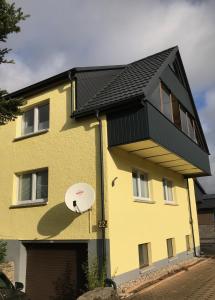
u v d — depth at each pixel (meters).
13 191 12.44
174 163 13.33
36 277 11.23
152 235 12.00
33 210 11.52
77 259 10.36
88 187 9.84
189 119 15.83
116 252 9.60
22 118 13.23
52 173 11.30
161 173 13.77
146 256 11.77
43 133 11.99
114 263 9.43
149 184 12.58
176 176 15.72
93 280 9.06
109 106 10.13
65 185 10.83
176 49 13.36
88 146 10.55
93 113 10.52
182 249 15.00
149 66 12.12
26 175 12.48
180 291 9.16
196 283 10.20
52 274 10.86
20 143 12.70
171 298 8.37
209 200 35.09
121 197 10.30
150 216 12.09
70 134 11.15
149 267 11.45
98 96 11.45
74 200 9.96
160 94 11.96
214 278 10.95
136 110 9.83
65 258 10.66
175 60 14.12
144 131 9.54
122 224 10.12
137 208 11.20
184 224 15.84
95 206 9.85
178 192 15.69
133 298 8.36
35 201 11.83
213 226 34.44
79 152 10.73
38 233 11.16
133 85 10.64
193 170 15.28
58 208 10.80
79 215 10.16
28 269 11.51
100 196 9.84
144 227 11.48
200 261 15.03
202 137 16.77
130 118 9.88
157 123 10.24
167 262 12.95
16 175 12.65
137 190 11.76
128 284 9.75
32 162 12.06
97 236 9.63
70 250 10.59
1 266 11.09
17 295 7.28
